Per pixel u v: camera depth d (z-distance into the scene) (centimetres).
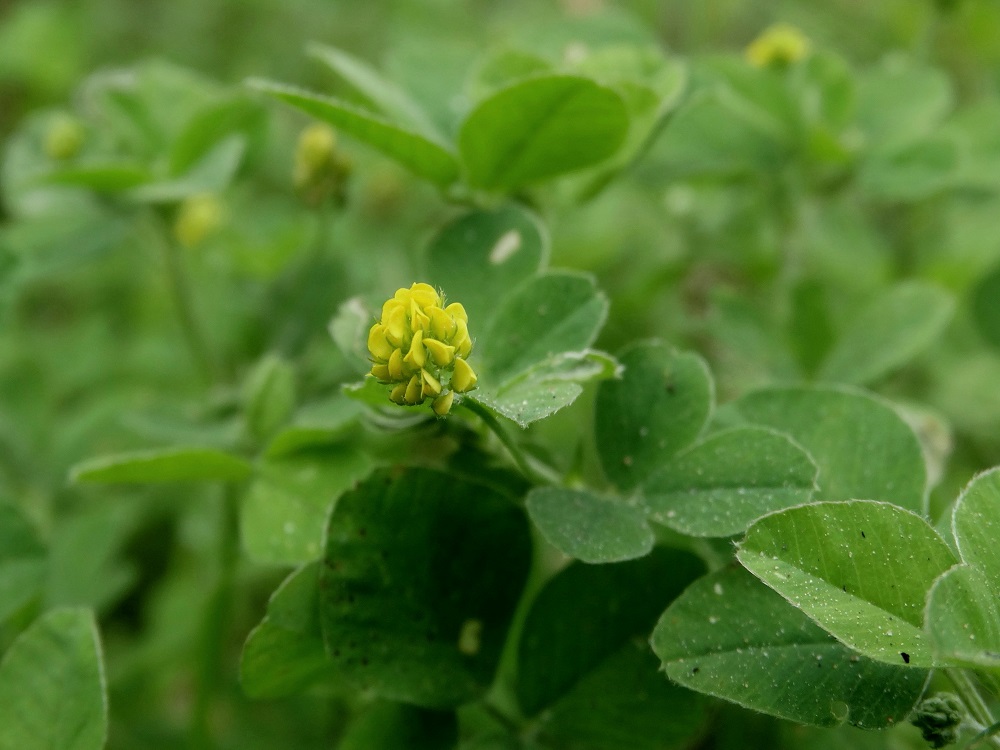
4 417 12
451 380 6
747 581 6
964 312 13
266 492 8
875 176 11
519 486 7
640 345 7
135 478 7
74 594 10
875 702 5
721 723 7
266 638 6
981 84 16
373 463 8
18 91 19
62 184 10
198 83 11
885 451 7
